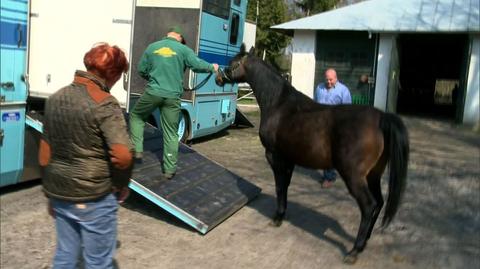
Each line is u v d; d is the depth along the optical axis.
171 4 9.98
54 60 6.97
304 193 7.51
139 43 10.07
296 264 4.90
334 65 18.16
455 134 14.62
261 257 5.03
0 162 6.17
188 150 7.52
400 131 4.70
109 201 3.19
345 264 4.93
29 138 6.59
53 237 5.21
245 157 10.22
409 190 7.95
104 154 3.10
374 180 5.18
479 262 5.06
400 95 23.72
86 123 2.99
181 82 6.17
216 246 5.26
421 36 19.95
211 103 11.24
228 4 11.15
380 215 6.57
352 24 17.47
